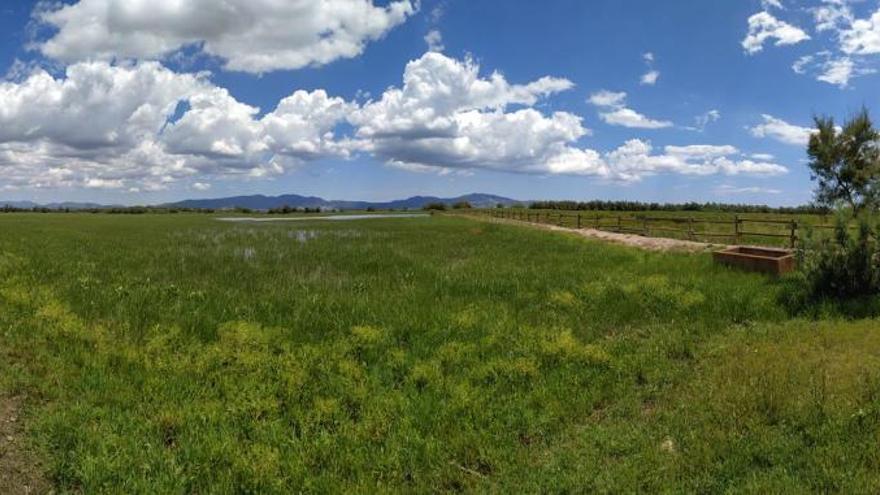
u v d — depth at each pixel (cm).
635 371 913
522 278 1709
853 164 2711
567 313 1291
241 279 1738
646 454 630
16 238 2975
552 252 2528
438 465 665
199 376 876
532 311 1283
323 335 1091
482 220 6606
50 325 1062
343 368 909
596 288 1473
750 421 674
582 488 584
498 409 791
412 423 753
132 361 920
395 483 639
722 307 1262
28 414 728
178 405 776
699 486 564
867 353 877
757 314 1206
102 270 1820
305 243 3250
